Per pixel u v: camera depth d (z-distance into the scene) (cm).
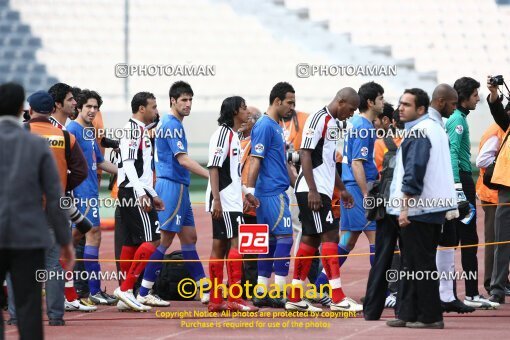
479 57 10362
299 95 9744
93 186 3152
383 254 2766
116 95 9412
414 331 2577
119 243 3341
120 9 10419
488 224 3350
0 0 10375
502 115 3178
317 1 10581
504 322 2777
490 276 3331
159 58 10019
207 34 10225
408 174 2555
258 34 10244
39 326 1933
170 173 3131
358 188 3141
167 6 10412
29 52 10119
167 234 3125
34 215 1923
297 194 2936
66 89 2928
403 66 10206
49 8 10419
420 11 10619
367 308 2786
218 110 9219
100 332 2586
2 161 1917
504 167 3125
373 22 10494
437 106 2727
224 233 2898
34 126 2595
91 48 10125
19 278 1922
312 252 2925
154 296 3117
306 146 2886
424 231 2595
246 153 3319
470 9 10700
